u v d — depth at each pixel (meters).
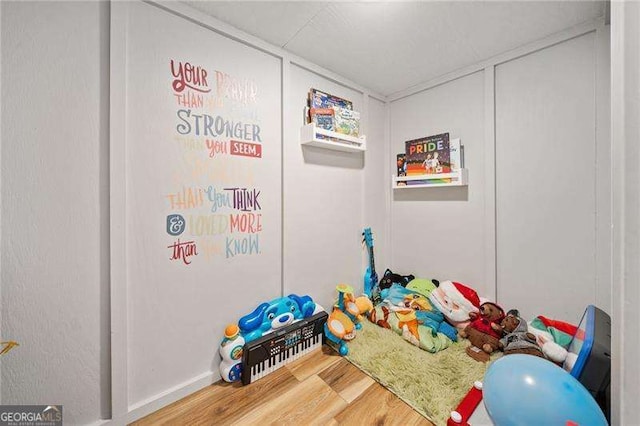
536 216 1.58
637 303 0.44
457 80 1.91
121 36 1.08
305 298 1.71
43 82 0.95
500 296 1.73
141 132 1.15
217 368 1.39
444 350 1.58
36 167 0.94
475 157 1.83
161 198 1.20
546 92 1.52
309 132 1.66
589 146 1.39
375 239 2.31
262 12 1.30
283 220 1.64
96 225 1.06
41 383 0.97
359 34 1.48
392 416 1.14
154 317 1.20
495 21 1.37
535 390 0.74
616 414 0.54
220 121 1.38
